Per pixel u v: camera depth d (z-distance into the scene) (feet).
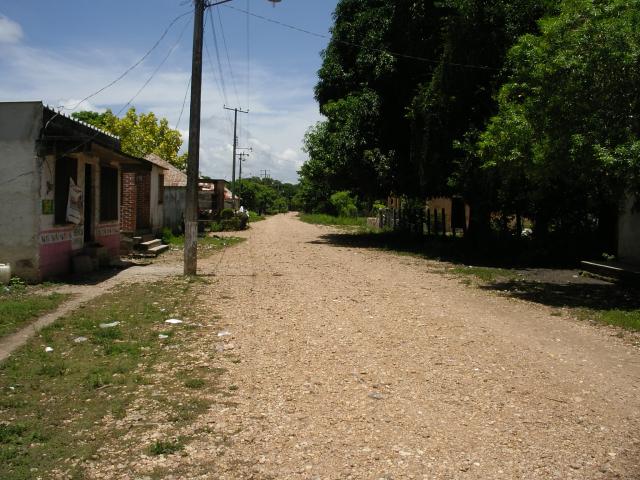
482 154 45.55
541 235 61.77
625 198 38.14
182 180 90.63
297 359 21.79
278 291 37.78
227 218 126.21
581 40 33.17
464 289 40.27
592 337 26.14
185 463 13.12
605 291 39.81
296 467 13.06
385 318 29.58
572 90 33.86
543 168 37.58
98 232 49.80
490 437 14.87
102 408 16.42
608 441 14.74
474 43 58.75
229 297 35.17
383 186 85.30
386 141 82.17
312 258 61.21
